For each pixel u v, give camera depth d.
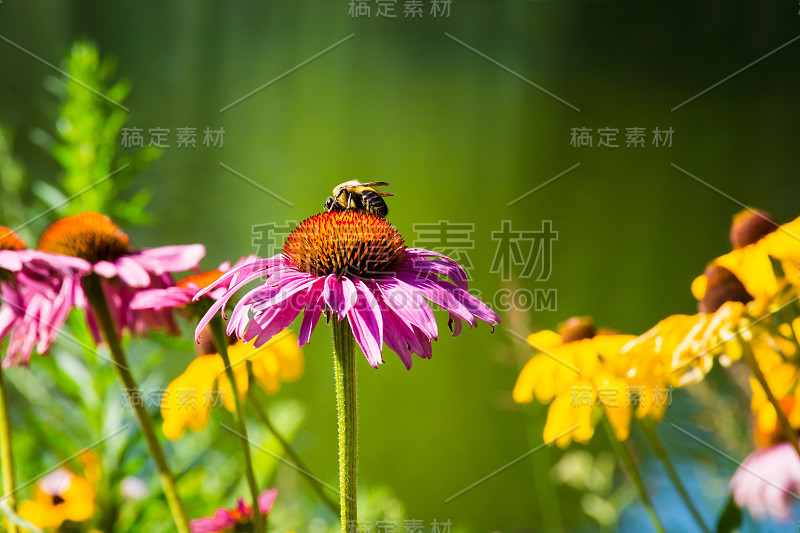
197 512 0.65
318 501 0.73
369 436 1.06
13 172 0.75
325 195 1.69
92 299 0.57
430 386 1.16
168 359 0.90
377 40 3.20
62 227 0.58
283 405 0.73
